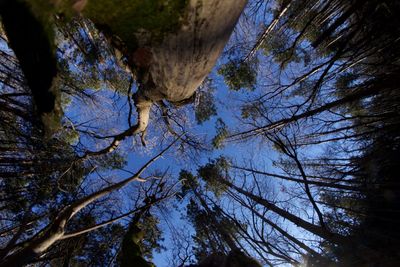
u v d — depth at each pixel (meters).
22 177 11.70
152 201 7.57
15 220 10.90
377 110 12.41
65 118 10.84
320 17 11.35
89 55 10.62
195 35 2.74
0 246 10.87
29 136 10.14
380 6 8.46
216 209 14.40
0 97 8.73
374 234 9.62
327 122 12.52
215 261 4.45
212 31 2.82
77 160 9.50
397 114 10.41
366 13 8.48
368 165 11.84
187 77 3.18
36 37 2.19
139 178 7.63
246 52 13.52
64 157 11.23
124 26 2.63
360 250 8.58
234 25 3.19
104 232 11.62
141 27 2.61
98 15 2.59
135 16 2.54
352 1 9.10
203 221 14.57
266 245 9.15
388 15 8.66
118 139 7.92
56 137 10.90
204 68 3.23
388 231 9.82
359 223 11.71
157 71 3.10
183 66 2.99
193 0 2.49
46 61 2.35
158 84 3.39
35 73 2.44
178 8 2.50
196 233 14.40
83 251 11.62
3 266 4.32
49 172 11.05
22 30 2.18
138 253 5.46
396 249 8.64
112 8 2.50
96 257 11.65
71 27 9.11
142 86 3.94
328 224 11.78
